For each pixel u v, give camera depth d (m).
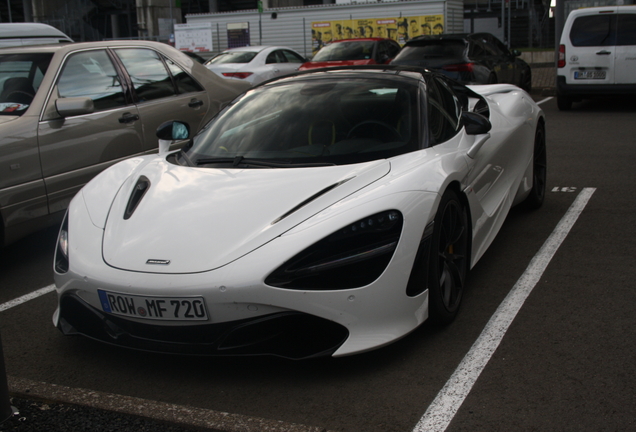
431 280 2.67
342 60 12.74
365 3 22.12
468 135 3.46
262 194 2.67
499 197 3.81
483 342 2.73
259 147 3.12
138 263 2.45
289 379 2.50
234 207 2.61
